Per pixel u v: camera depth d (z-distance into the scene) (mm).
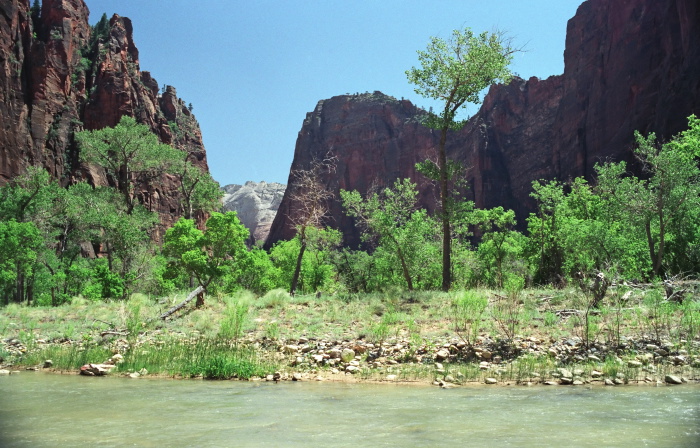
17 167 79750
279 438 4625
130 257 39719
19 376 9828
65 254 53125
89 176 90438
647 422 5066
